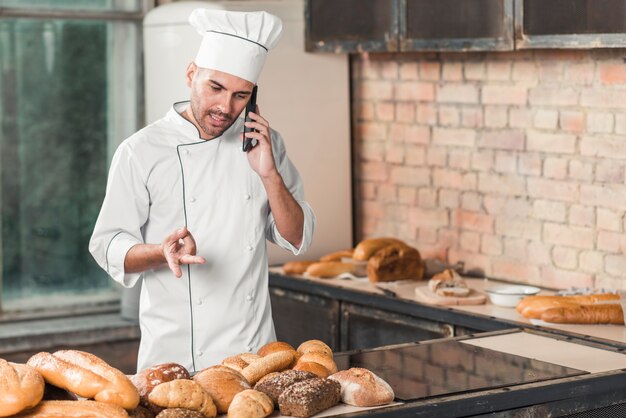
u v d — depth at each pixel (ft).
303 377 7.52
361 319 13.85
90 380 6.91
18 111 17.63
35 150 17.83
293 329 15.12
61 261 18.15
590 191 13.51
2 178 17.62
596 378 8.52
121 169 9.42
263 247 9.93
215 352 9.59
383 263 14.30
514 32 13.10
